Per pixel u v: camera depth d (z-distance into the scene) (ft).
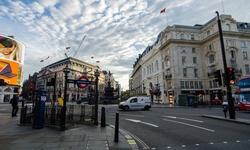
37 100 27.76
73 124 30.01
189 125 31.91
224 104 80.43
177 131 26.61
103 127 28.37
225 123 34.17
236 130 26.99
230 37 124.98
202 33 140.26
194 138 22.04
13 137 21.17
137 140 21.35
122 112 60.23
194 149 17.53
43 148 16.74
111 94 145.59
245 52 128.98
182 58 133.18
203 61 137.18
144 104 70.44
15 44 170.40
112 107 90.74
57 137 21.22
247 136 22.95
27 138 20.67
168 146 18.72
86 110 52.54
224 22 126.52
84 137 21.35
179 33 137.49
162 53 152.15
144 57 214.07
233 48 123.54
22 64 180.75
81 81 30.01
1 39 156.66
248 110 65.21
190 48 136.56
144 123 34.83
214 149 17.46
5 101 172.96
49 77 261.85
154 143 19.97
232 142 19.99
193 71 133.28
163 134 24.64
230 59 121.49
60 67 247.91
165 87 142.82
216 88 122.72
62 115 25.66
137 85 269.23
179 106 99.91
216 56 125.80
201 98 129.08
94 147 17.34
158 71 161.27
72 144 18.25
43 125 27.76
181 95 105.70
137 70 267.59
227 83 39.73
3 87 169.37
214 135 23.63
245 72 124.47
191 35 140.36
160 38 155.74
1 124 31.37
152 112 59.52
